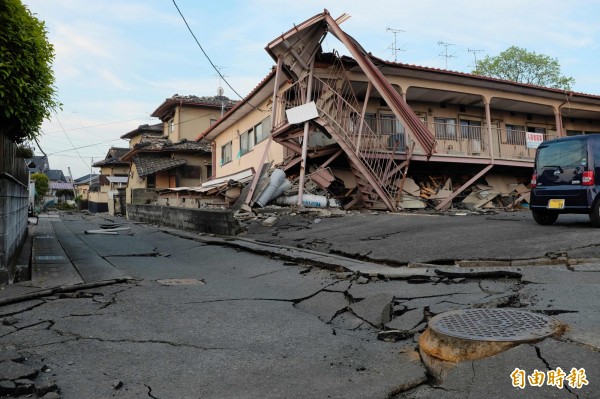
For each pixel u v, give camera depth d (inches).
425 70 618.8
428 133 507.5
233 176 737.0
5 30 200.1
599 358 104.3
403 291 191.3
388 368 121.9
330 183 583.2
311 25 511.5
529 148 797.9
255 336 152.8
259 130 711.7
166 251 397.7
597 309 142.0
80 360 129.3
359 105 681.0
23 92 213.6
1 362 122.0
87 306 189.6
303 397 105.7
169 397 106.6
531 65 1221.7
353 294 196.1
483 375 105.6
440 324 133.0
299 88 589.9
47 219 893.8
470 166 728.3
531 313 138.3
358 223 411.5
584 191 296.5
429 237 304.2
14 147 274.1
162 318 173.8
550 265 210.1
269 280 249.1
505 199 728.3
